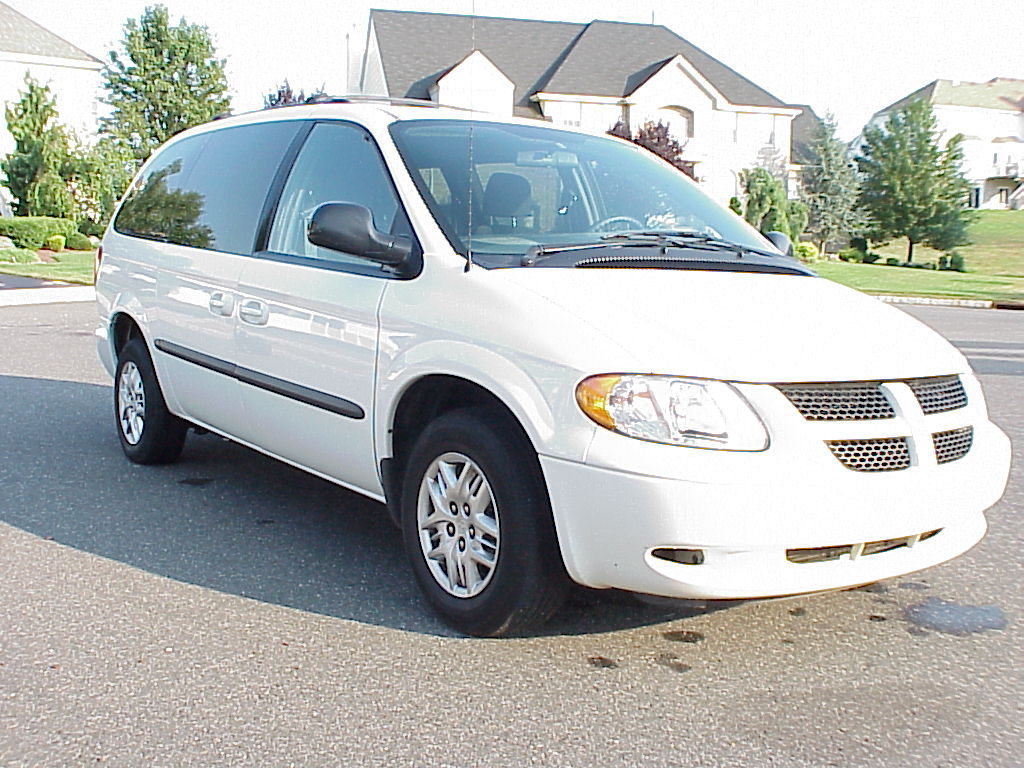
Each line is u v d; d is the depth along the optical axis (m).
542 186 4.48
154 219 6.00
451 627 3.88
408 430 4.14
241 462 6.34
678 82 44.09
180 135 6.34
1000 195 82.88
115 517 5.19
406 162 4.30
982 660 3.70
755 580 3.29
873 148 52.00
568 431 3.36
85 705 3.25
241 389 4.94
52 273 21.70
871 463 3.39
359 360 4.13
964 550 3.75
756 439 3.27
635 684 3.46
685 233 4.61
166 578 4.36
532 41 46.34
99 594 4.17
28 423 7.36
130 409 6.22
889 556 3.50
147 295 5.79
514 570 3.59
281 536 4.95
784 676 3.54
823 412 3.35
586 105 43.91
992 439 3.85
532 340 3.50
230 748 3.00
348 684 3.42
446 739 3.07
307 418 4.50
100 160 33.53
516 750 3.02
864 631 3.93
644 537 3.25
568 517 3.38
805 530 3.25
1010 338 15.02
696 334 3.44
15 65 38.72
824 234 48.53
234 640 3.75
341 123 4.74
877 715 3.26
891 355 3.58
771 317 3.66
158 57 58.88
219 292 5.05
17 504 5.38
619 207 4.67
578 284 3.72
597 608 4.07
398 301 3.99
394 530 5.09
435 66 44.34
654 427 3.26
